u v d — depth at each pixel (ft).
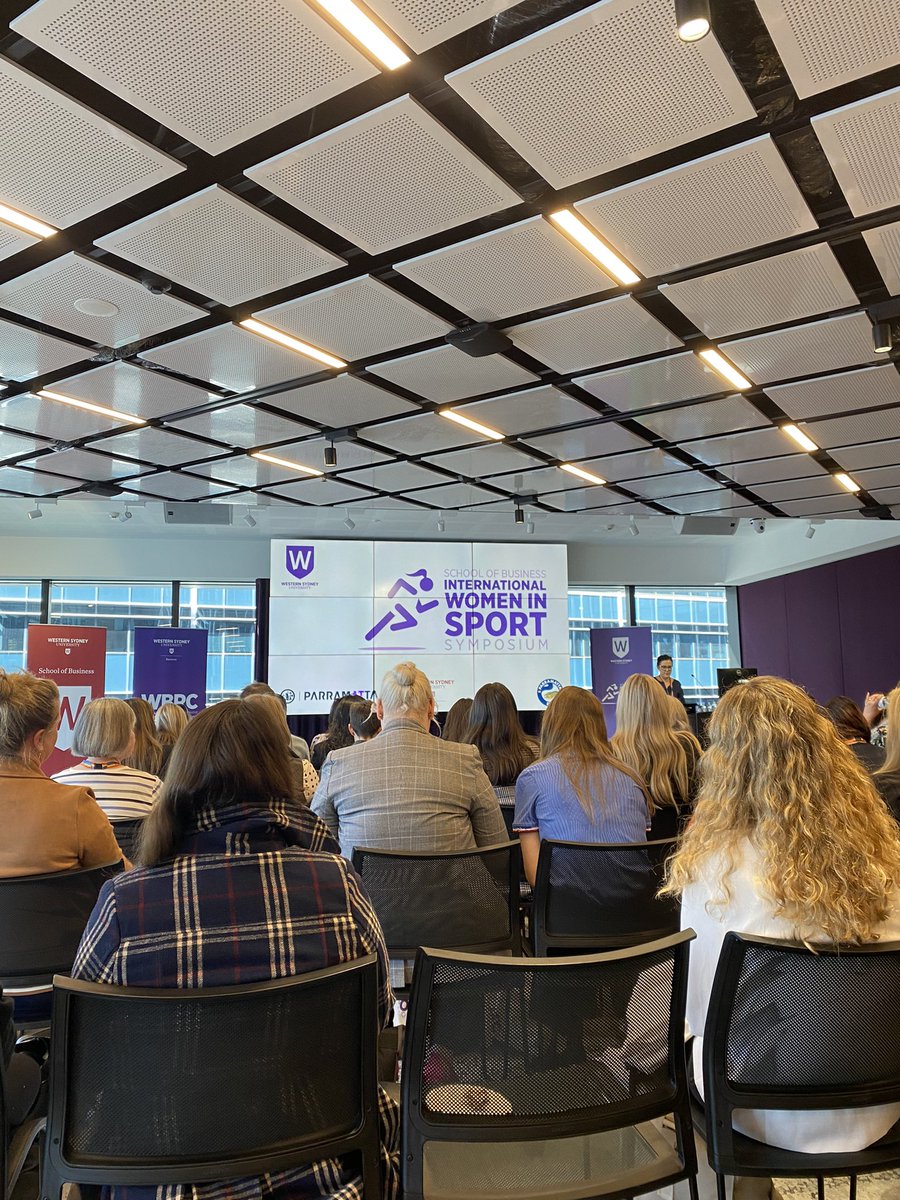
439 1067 4.48
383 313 13.08
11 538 36.42
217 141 8.92
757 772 5.26
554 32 7.43
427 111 8.53
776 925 4.96
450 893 8.14
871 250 11.24
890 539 33.27
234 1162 3.99
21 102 8.31
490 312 13.07
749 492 24.98
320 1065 4.14
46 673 29.09
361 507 27.40
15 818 7.16
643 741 10.75
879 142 9.02
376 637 36.32
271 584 35.86
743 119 8.66
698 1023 5.33
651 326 13.57
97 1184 3.96
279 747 4.41
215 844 4.16
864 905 4.83
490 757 12.00
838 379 15.87
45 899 6.79
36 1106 5.82
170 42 7.51
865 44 7.64
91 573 36.86
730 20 7.42
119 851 7.71
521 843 9.14
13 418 17.70
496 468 22.17
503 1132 4.45
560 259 11.50
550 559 38.27
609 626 42.16
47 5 7.11
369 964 4.09
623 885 8.60
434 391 16.40
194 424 18.24
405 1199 4.38
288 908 4.11
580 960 4.38
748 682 5.67
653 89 8.18
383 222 10.49
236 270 11.68
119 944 3.92
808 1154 4.83
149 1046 3.96
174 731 15.46
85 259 11.38
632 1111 4.65
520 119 8.56
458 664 36.78
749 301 12.69
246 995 3.81
